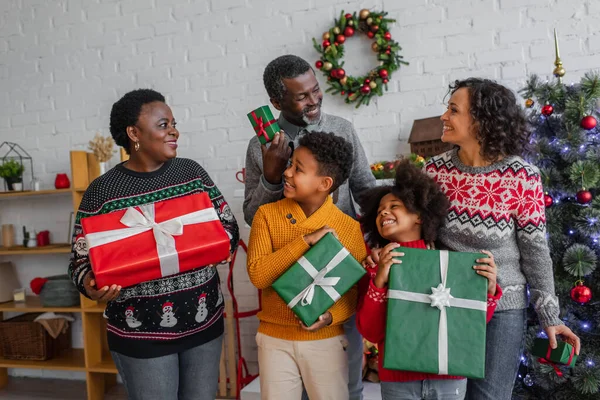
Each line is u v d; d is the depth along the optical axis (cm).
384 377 135
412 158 234
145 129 142
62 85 318
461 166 140
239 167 293
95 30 310
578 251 177
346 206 162
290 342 142
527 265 137
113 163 310
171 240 133
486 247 136
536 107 216
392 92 268
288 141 160
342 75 264
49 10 317
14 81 326
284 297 135
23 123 326
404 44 264
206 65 295
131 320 139
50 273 326
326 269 134
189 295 143
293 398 145
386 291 130
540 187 135
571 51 243
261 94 288
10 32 325
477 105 133
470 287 124
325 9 274
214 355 150
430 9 260
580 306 186
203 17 294
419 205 134
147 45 303
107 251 129
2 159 321
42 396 298
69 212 320
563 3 243
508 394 138
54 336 295
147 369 139
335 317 141
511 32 250
